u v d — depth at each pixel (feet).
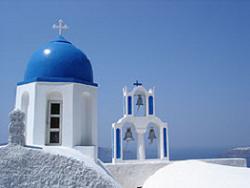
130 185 40.37
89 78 36.17
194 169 32.14
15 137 16.71
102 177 16.74
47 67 33.91
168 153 44.45
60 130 33.12
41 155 16.55
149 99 46.19
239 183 25.48
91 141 34.32
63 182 16.24
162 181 32.32
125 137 44.86
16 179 15.97
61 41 37.50
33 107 31.94
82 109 35.17
